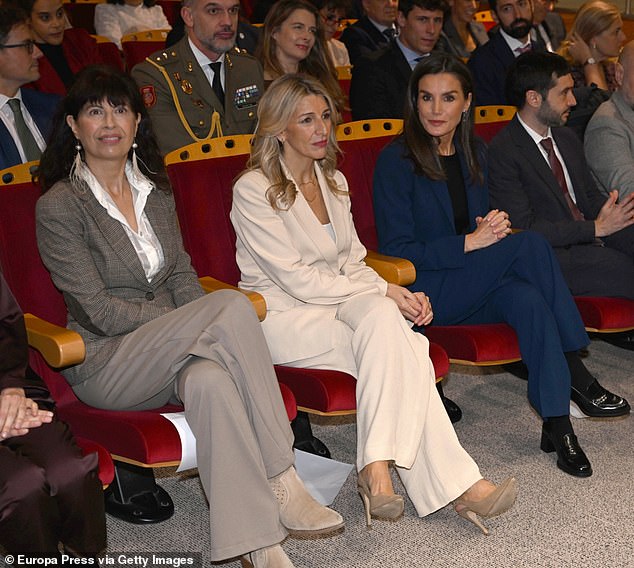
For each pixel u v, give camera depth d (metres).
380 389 2.51
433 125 3.08
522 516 2.69
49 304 2.62
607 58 4.61
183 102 3.59
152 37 4.90
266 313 2.66
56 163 2.54
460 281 3.06
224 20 3.57
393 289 2.86
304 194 2.88
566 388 2.90
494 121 3.72
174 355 2.38
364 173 3.26
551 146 3.56
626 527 2.62
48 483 2.10
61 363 2.31
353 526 2.65
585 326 3.23
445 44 5.35
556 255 3.38
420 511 2.63
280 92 2.74
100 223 2.54
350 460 3.06
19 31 3.21
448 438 2.61
